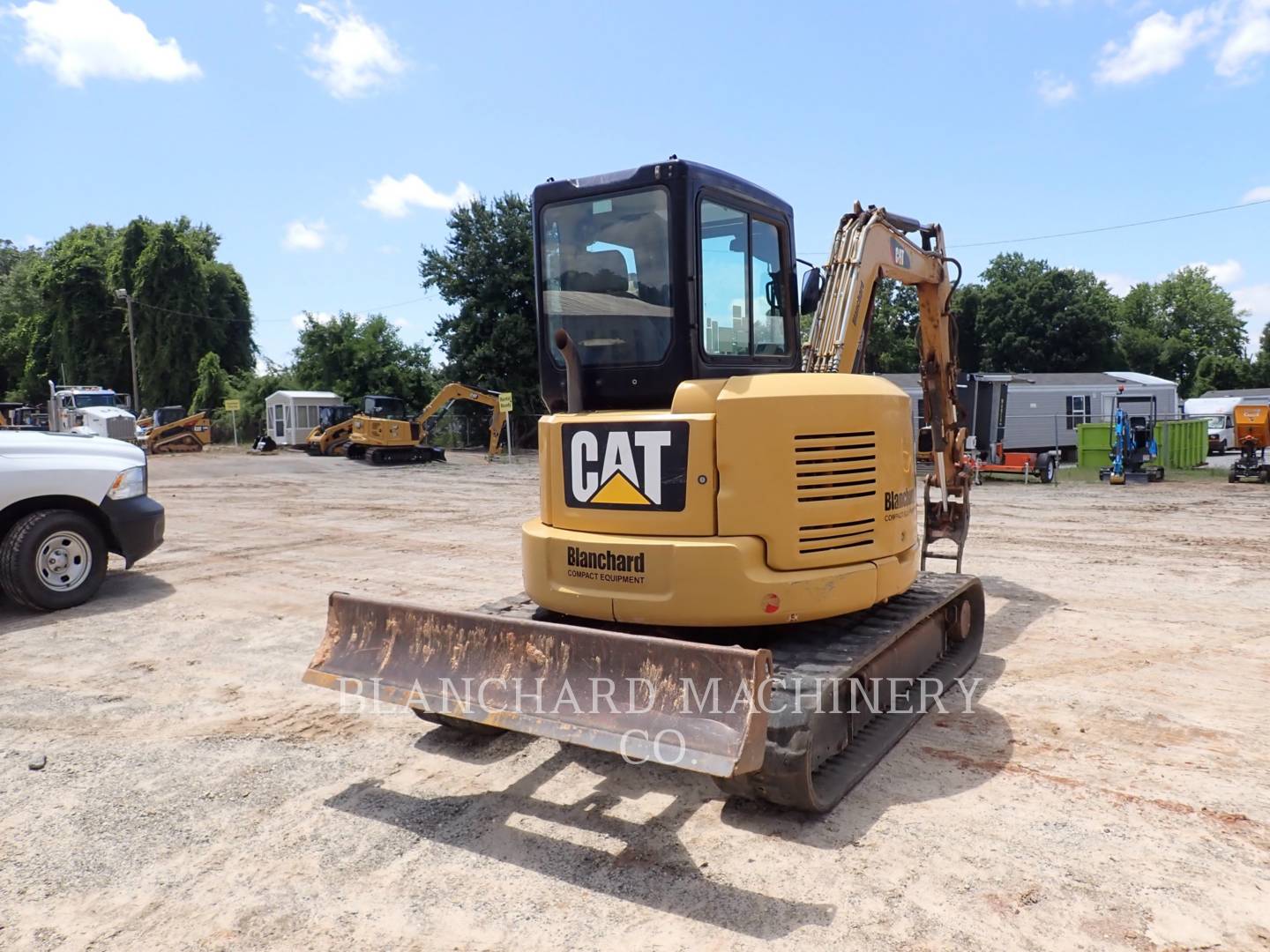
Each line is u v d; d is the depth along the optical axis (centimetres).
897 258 621
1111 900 310
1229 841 351
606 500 411
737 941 292
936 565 937
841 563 409
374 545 1131
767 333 479
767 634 424
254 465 2708
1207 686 540
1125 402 3020
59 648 649
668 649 343
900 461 446
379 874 340
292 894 328
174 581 891
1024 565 936
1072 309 4916
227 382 4706
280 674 588
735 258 450
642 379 426
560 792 411
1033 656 605
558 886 330
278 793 412
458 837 369
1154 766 425
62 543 764
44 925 310
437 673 398
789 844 356
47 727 495
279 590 848
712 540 387
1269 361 5669
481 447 3741
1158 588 812
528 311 3591
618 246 431
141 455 838
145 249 4912
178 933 304
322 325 4184
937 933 293
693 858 348
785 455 389
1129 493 1664
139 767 443
